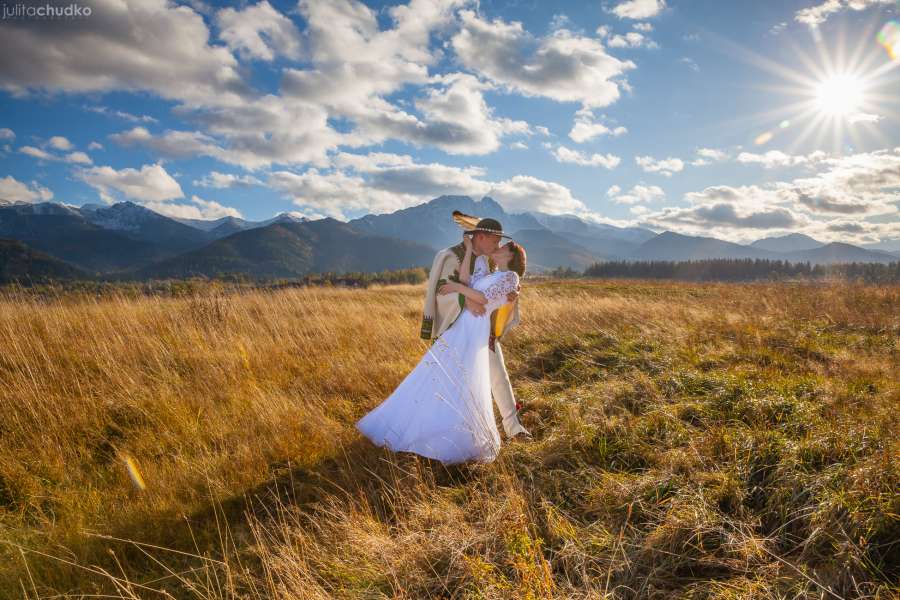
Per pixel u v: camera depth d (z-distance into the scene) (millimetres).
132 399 4520
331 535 2746
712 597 2098
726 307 10516
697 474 2949
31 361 5156
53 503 3158
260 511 3068
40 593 2383
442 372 3553
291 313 8898
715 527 2475
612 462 3330
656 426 3682
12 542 2682
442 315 3771
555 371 5848
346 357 6086
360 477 3379
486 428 3498
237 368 5516
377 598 2229
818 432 3250
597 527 2680
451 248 3770
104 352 5520
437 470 3463
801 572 2143
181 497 3215
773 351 5965
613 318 8547
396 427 3588
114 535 2781
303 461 3625
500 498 2984
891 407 3758
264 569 2443
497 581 2268
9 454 3559
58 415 4152
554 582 2248
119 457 3648
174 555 2688
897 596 1963
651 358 5633
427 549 2529
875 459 2723
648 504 2771
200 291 8719
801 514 2527
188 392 4781
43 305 7520
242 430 4070
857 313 9227
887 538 2283
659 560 2381
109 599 2342
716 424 3598
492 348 3812
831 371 5066
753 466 2990
